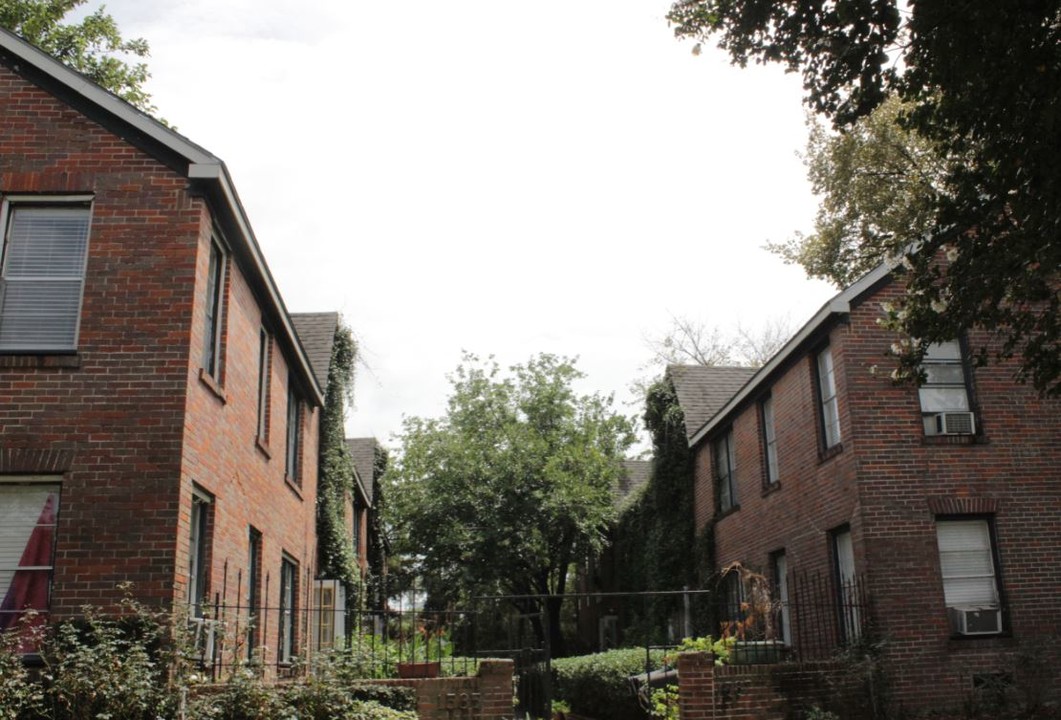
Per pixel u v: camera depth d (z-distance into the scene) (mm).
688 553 25703
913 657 15375
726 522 23375
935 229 12148
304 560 20297
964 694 15281
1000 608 15875
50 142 11992
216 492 12648
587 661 20141
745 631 16578
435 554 31266
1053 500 16359
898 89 10805
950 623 15711
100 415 11148
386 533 36375
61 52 24219
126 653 9805
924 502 16094
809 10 10438
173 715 9656
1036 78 9781
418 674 13102
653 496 28125
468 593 30188
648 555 27438
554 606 32219
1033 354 12156
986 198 12617
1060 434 16641
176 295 11586
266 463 16156
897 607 15594
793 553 18938
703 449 25281
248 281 14602
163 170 12000
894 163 26812
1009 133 10578
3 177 11812
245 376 14438
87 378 11242
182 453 11094
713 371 28125
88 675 9461
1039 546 16156
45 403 11125
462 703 11867
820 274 29188
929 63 10469
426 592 31016
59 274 11742
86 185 11859
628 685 16875
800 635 17516
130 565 10742
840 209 28406
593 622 37406
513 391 34188
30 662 10383
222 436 12977
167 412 11203
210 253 13031
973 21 9578
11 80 12156
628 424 34531
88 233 11789
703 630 23734
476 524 31156
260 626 15562
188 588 11453
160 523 10875
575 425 33844
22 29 23750
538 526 31047
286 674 16359
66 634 9773
